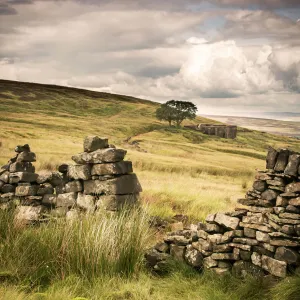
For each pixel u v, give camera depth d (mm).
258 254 7047
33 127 98750
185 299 6559
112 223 8047
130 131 136625
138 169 34844
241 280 6941
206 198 15625
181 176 30922
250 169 56938
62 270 7137
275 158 7367
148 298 6469
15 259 7258
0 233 8469
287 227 6734
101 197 10219
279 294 6113
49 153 41031
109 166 10258
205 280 7125
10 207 10828
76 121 133500
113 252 7543
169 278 7371
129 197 10477
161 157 55281
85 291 6598
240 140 169000
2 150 37562
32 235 8109
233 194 19500
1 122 100062
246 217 7332
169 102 167250
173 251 8016
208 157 77938
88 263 7285
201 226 7816
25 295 6180
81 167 10711
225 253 7324
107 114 189500
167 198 14969
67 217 9516
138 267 7707
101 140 10883
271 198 7246
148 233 9141
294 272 6535
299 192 6891
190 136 142375
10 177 11703
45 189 11453
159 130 146125
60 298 6109
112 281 6977
